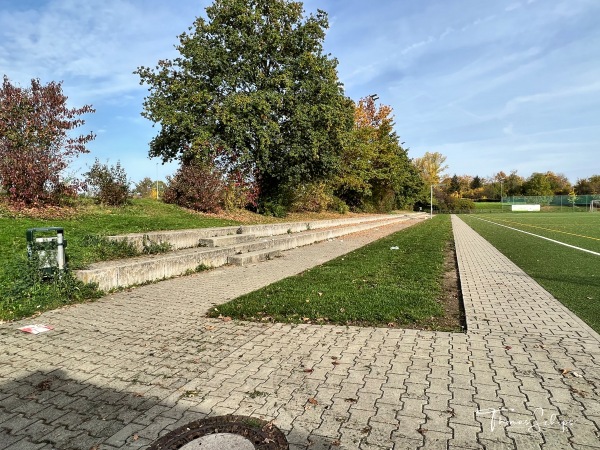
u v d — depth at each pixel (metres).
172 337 5.18
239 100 19.34
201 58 20.62
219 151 20.44
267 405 3.44
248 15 21.12
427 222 39.34
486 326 5.48
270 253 12.90
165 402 3.52
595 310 6.26
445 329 5.41
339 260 12.00
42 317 6.02
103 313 6.27
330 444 2.88
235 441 2.92
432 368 4.14
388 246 16.19
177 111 20.59
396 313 6.04
